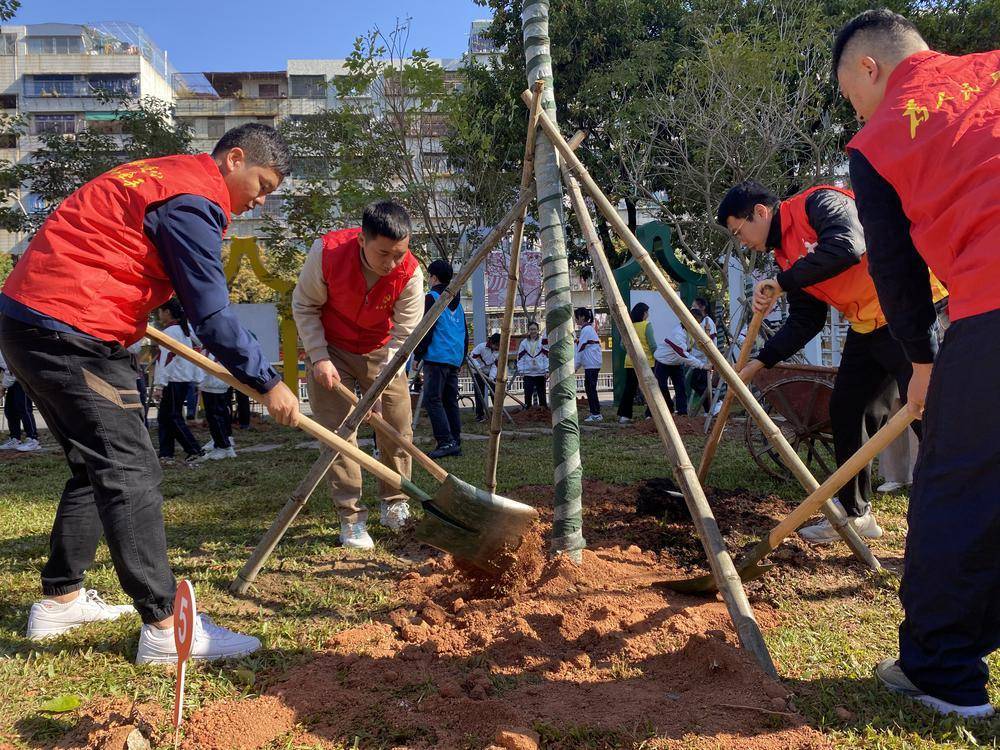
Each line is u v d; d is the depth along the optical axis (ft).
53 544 9.46
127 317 8.55
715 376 32.32
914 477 7.29
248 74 155.94
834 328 35.01
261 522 15.67
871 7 47.47
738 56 38.78
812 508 9.02
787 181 42.60
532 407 44.88
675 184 45.06
